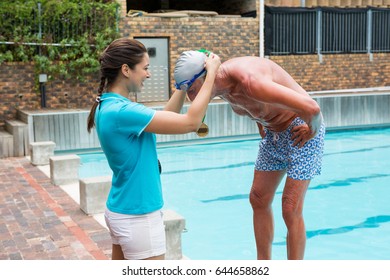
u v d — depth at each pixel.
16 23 12.22
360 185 8.14
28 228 5.45
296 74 15.42
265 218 3.43
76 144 10.85
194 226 6.30
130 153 2.50
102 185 5.98
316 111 2.83
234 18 14.74
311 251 5.37
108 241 4.96
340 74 16.00
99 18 12.95
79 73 12.88
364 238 5.77
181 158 10.41
